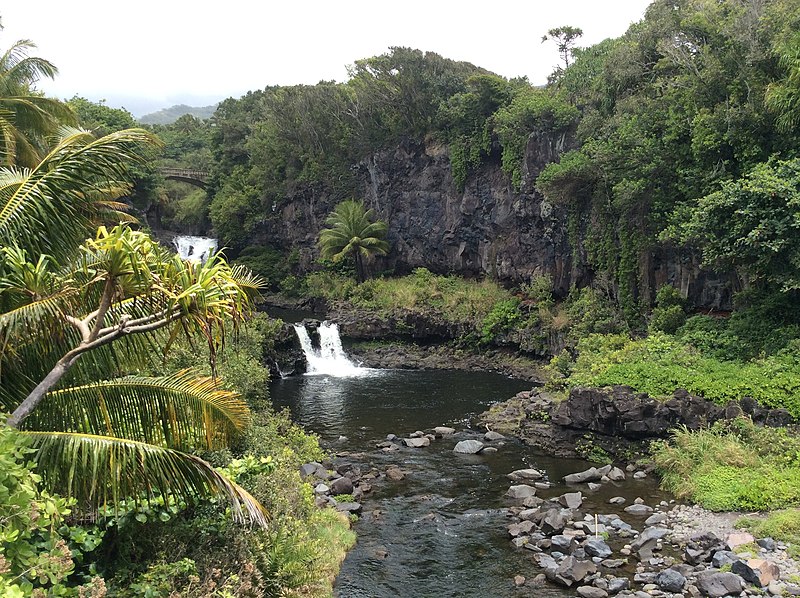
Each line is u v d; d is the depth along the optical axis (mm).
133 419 7480
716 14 23734
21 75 20719
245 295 7035
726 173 21344
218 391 7855
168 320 6367
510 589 11109
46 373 7133
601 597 10445
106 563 7953
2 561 4469
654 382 18078
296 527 10008
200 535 8570
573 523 13562
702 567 10875
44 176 7285
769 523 11852
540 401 22109
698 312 24562
